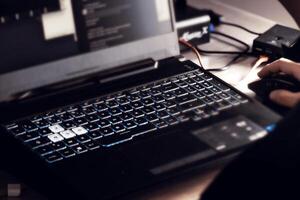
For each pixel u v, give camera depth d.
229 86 1.06
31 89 1.01
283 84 1.10
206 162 0.87
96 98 1.02
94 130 0.93
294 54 1.23
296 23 1.46
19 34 0.99
